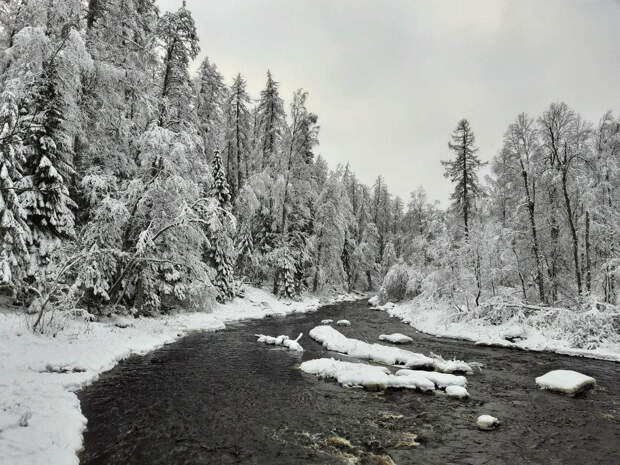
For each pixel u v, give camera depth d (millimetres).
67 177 15273
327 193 40406
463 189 29047
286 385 11062
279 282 33344
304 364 12805
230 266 27953
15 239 11602
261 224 34688
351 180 60656
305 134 35781
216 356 14125
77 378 9648
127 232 18547
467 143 29078
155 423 8000
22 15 15094
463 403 10141
